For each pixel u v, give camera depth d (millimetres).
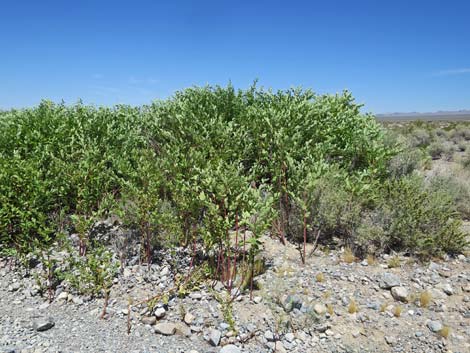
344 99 7527
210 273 4492
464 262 5180
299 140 6066
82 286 4316
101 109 7590
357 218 5516
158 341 3561
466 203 7555
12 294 4266
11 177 4820
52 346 3395
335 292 4387
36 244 4410
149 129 7199
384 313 4066
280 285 4352
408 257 5258
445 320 3984
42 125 6484
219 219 4223
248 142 6422
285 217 5777
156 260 4879
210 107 7141
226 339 3596
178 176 5055
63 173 5316
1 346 3326
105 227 5504
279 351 3480
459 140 21422
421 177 7488
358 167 6910
